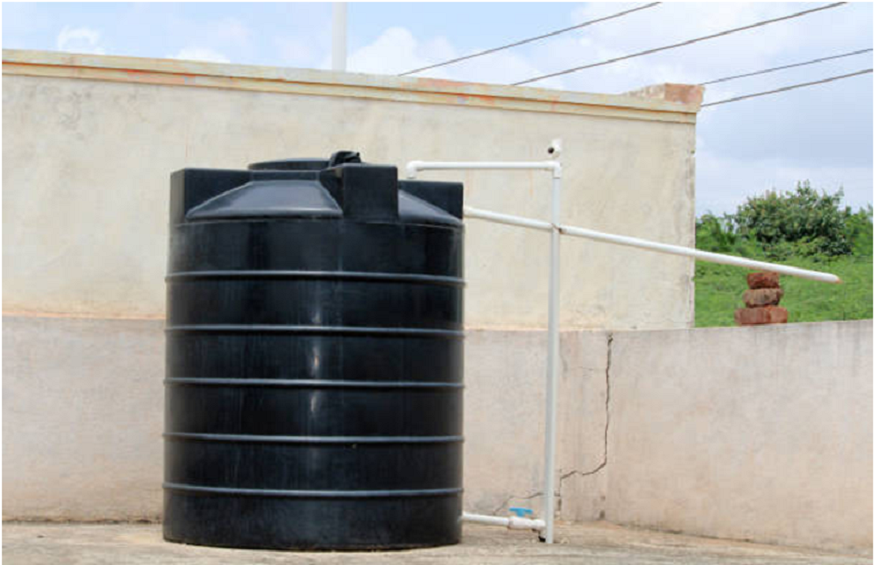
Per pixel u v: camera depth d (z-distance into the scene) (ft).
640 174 30.42
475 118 29.09
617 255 30.19
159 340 26.22
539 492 28.40
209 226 20.76
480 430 28.17
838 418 22.74
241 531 20.38
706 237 102.01
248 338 20.44
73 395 25.70
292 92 27.81
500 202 29.22
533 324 29.40
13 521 25.25
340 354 20.43
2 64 26.22
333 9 43.04
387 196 20.74
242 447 20.39
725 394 25.17
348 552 20.36
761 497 24.18
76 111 26.58
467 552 20.94
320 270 20.40
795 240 101.19
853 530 22.30
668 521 26.30
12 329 25.44
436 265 21.30
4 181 26.17
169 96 27.09
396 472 20.75
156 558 18.97
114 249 26.63
